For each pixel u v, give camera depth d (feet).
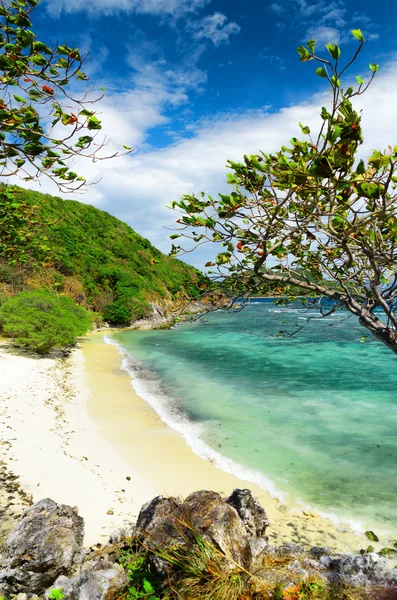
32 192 225.56
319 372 88.38
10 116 11.93
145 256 285.23
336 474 38.96
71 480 33.55
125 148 13.33
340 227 11.73
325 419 56.13
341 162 9.00
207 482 37.06
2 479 31.37
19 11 12.40
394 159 10.20
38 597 16.34
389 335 12.44
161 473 38.58
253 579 14.30
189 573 14.26
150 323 211.82
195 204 12.42
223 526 15.46
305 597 13.71
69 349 114.11
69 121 12.32
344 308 14.98
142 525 17.97
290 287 15.53
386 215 11.46
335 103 8.88
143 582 14.66
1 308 106.01
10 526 23.25
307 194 11.09
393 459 42.27
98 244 257.96
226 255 13.73
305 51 8.68
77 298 186.09
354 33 8.24
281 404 63.82
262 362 101.50
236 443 46.98
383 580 15.20
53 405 57.36
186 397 67.97
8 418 48.14
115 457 41.63
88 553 20.27
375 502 33.68
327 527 29.99
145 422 54.19
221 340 148.05
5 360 83.10
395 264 12.03
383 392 70.54
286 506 33.12
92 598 14.17
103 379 80.59
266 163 10.91
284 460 42.29
